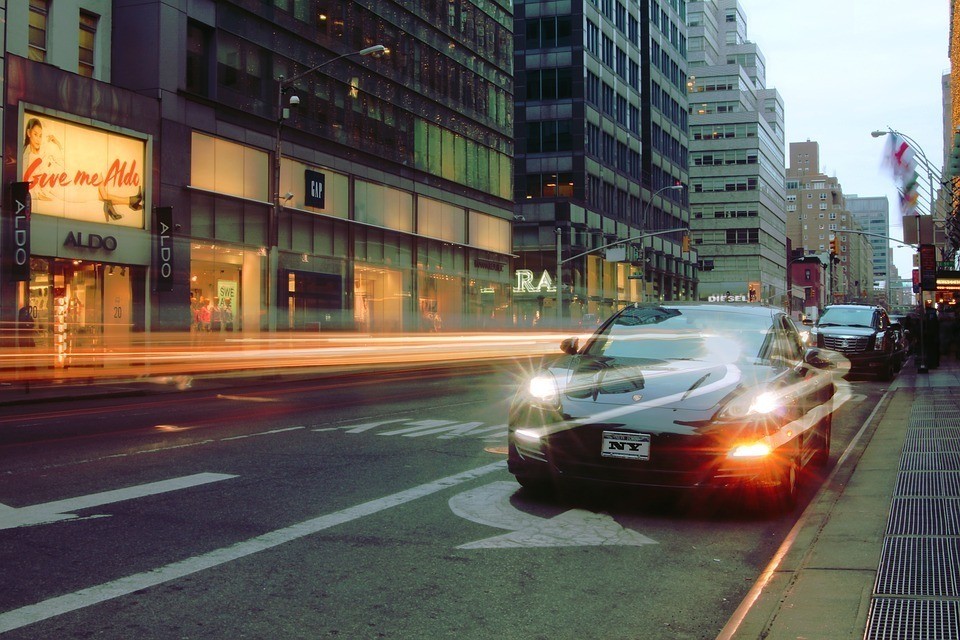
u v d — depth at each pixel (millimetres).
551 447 6352
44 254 24531
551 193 66875
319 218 36781
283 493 6906
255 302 33094
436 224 46250
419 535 5652
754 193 127312
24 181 23641
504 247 54094
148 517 6027
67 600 4258
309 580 4656
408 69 43750
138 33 28609
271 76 33938
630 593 4551
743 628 3762
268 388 19844
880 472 7527
